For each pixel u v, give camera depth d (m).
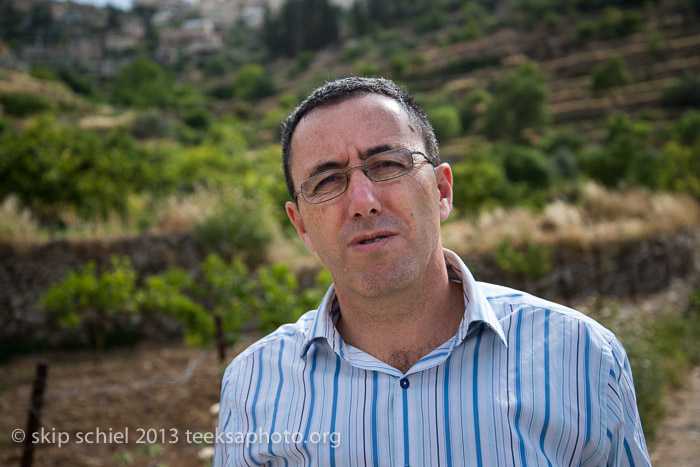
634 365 5.14
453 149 50.62
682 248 10.81
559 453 1.08
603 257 9.39
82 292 6.49
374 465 1.11
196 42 141.50
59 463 4.11
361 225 1.15
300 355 1.28
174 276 5.58
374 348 1.26
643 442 1.14
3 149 9.62
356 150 1.18
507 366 1.13
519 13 90.44
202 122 60.12
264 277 4.97
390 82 1.29
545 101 52.31
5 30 138.75
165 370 6.24
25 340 7.46
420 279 1.19
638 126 23.28
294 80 96.88
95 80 119.19
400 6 123.38
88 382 5.94
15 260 7.70
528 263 8.49
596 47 68.31
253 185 11.18
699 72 54.62
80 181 9.66
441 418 1.10
